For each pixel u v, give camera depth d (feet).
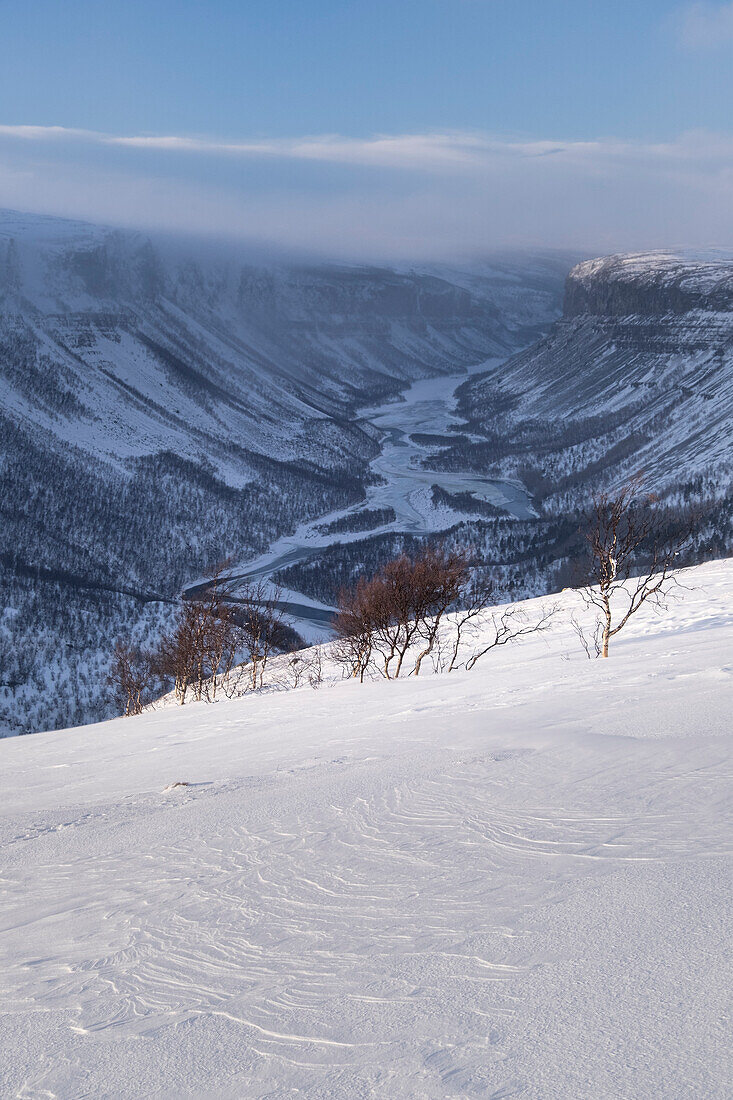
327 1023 11.07
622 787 20.81
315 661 133.80
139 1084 10.12
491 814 20.25
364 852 18.94
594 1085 8.57
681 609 100.17
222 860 20.54
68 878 21.75
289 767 33.99
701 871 14.44
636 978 10.91
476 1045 9.84
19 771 58.13
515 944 12.63
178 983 13.38
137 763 50.39
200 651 146.92
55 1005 13.20
